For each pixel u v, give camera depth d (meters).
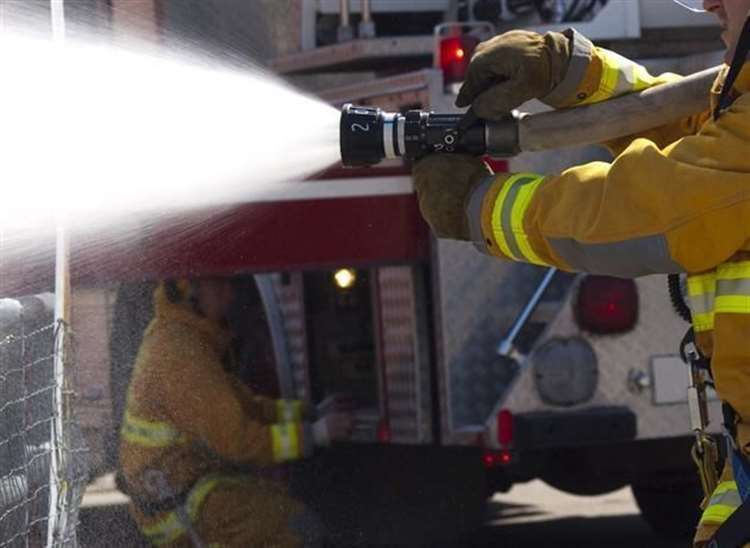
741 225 6.30
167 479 12.39
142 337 12.72
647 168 6.38
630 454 15.75
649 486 17.00
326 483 14.32
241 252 14.09
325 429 14.21
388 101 15.71
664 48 16.86
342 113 7.46
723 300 6.49
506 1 16.81
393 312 15.90
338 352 16.72
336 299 16.66
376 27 17.00
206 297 13.30
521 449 14.76
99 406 12.47
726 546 6.50
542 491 22.67
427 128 7.36
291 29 16.03
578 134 7.39
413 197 15.32
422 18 17.06
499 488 16.27
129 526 12.23
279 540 12.88
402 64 16.41
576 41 7.41
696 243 6.32
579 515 20.69
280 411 14.73
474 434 15.04
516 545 18.39
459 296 15.28
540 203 6.77
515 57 7.22
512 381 14.84
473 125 7.34
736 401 6.51
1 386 10.30
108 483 12.41
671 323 15.12
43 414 10.62
